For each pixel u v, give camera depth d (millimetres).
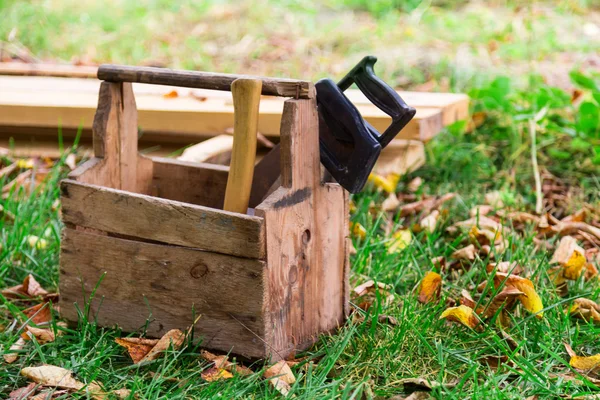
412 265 3014
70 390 2221
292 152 2230
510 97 4531
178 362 2332
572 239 2947
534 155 3779
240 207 2340
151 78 2416
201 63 5941
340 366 2355
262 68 5859
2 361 2361
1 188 3496
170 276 2348
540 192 3658
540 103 4141
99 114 2521
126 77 2455
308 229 2348
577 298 2691
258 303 2230
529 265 2914
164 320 2389
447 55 5855
